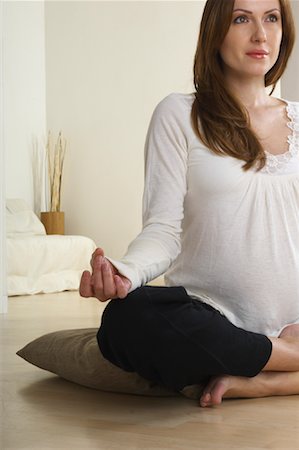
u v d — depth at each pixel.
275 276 2.27
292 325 2.34
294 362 2.21
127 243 9.06
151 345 2.03
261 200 2.25
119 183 9.09
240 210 2.24
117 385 2.37
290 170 2.29
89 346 2.47
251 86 2.36
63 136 9.45
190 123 2.27
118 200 9.11
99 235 9.23
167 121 2.28
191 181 2.26
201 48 2.32
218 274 2.27
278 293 2.29
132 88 9.03
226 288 2.27
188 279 2.31
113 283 1.94
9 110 8.92
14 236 7.73
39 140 9.41
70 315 4.95
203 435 1.88
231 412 2.12
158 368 2.08
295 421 2.01
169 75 8.80
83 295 1.98
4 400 2.33
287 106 2.40
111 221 9.16
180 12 8.72
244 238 2.24
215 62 2.30
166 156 2.25
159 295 2.03
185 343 2.03
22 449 1.79
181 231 2.29
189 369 2.08
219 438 1.85
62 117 9.45
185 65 8.70
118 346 2.08
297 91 4.25
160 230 2.16
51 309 5.39
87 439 1.87
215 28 2.28
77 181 9.35
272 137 2.34
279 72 2.43
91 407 2.22
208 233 2.25
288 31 2.37
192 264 2.30
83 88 9.33
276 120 2.37
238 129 2.25
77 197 9.35
